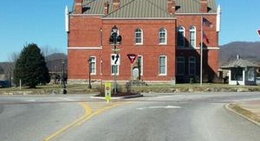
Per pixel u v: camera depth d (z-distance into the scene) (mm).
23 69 63438
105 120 19375
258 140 13789
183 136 14469
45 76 64875
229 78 63656
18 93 51844
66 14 70875
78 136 14344
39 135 14586
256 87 53188
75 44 70812
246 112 23031
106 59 64312
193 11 71000
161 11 65250
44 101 34312
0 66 138750
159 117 20844
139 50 64438
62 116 21359
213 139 13891
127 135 14641
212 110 25047
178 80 68938
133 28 64562
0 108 28000
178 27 70875
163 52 64375
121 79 64062
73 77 70375
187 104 29984
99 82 69688
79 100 34906
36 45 64938
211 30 70875
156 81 64125
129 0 72625
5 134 14977
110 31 64625
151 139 13781
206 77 69750
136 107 27031
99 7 72500
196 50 70438
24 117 21172
